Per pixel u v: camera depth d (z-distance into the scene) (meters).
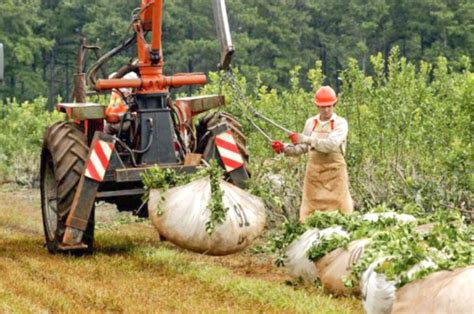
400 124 25.59
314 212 20.11
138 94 22.31
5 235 26.22
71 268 20.23
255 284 18.30
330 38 117.00
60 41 124.12
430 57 105.50
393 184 24.86
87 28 114.25
